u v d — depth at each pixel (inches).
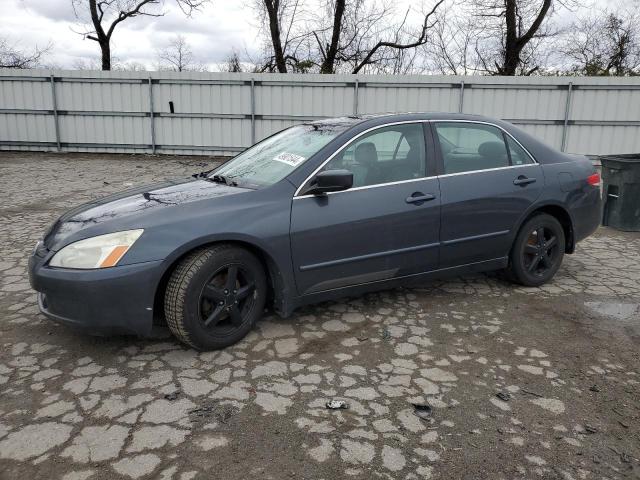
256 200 139.5
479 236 171.2
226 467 93.8
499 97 591.8
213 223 131.6
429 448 99.8
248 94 625.0
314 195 144.8
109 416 108.5
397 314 164.4
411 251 159.2
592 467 95.7
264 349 139.1
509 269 186.1
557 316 165.0
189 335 130.7
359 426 106.1
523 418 110.2
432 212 160.1
